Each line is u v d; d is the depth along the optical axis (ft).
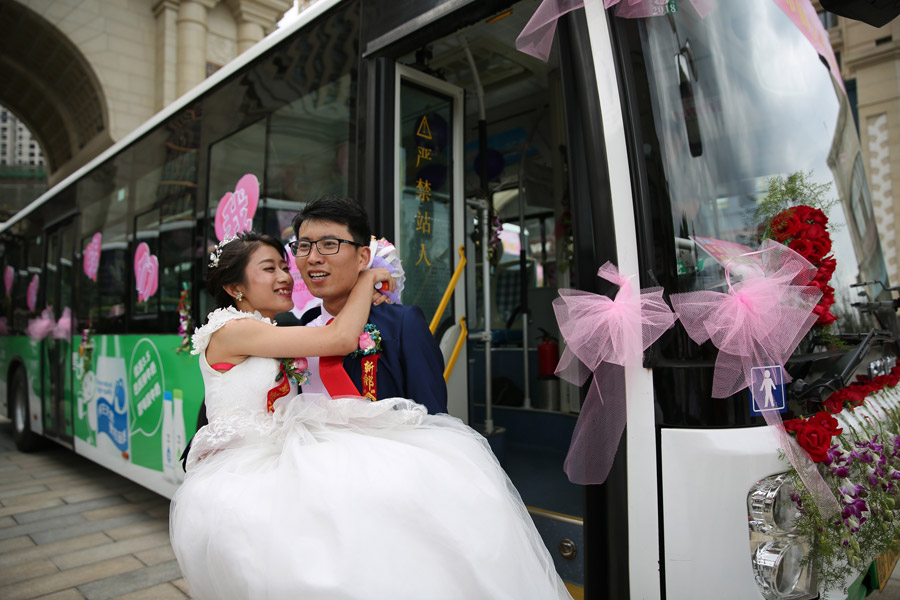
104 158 17.34
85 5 42.60
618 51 5.75
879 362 7.05
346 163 8.72
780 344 5.19
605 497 5.42
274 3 49.80
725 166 6.07
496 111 14.33
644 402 5.26
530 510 7.37
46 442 24.29
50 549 12.96
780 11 7.39
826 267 5.85
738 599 4.99
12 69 47.19
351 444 4.60
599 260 5.60
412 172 8.75
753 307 5.09
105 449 16.40
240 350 5.15
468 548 4.18
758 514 5.07
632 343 5.21
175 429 12.78
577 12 5.94
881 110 22.52
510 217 18.20
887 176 22.44
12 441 26.99
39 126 54.13
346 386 5.06
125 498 17.15
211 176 12.29
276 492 4.47
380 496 4.20
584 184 5.80
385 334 5.23
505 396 14.17
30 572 11.68
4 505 16.51
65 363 19.53
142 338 14.35
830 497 5.17
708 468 5.04
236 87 11.69
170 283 13.42
